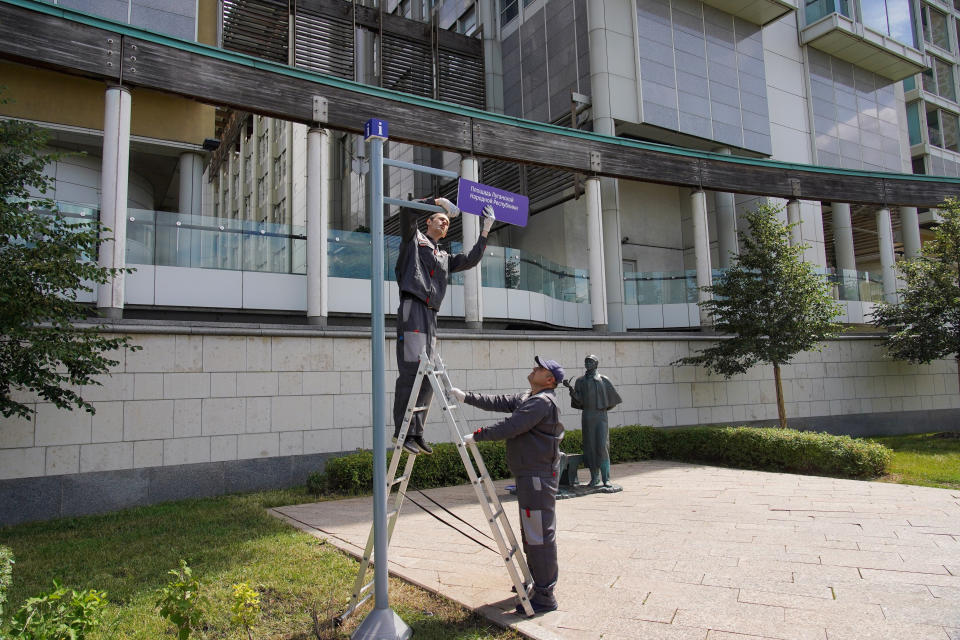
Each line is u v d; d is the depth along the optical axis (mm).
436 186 22141
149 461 8969
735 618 4113
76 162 13430
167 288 10602
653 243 21203
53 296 6980
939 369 17844
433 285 4438
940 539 5742
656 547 5887
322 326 10711
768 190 16297
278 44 17234
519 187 19609
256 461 9742
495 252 14594
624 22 18547
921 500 7527
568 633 3961
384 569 3977
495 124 13023
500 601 4555
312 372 10352
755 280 13953
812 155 22594
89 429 8633
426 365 4207
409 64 20125
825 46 23266
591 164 14133
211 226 11094
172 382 9266
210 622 4262
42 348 6582
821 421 15992
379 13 19469
